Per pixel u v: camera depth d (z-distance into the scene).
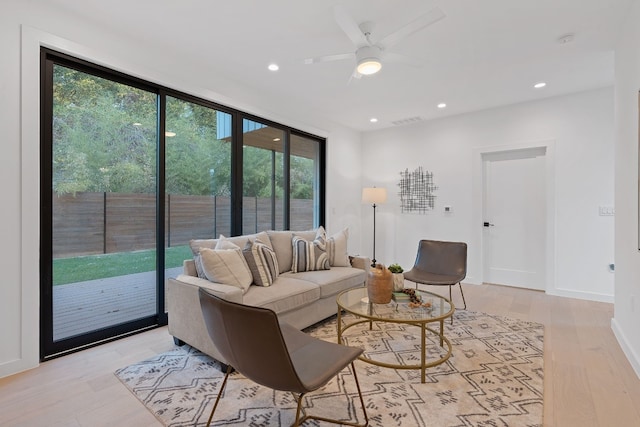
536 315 3.26
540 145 4.10
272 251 2.98
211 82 3.30
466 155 4.68
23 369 2.11
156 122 2.95
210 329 1.44
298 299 2.63
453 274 3.46
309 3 2.21
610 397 1.85
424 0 2.15
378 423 1.61
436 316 2.11
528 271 4.32
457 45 2.74
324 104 4.33
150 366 2.19
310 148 4.85
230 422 1.62
